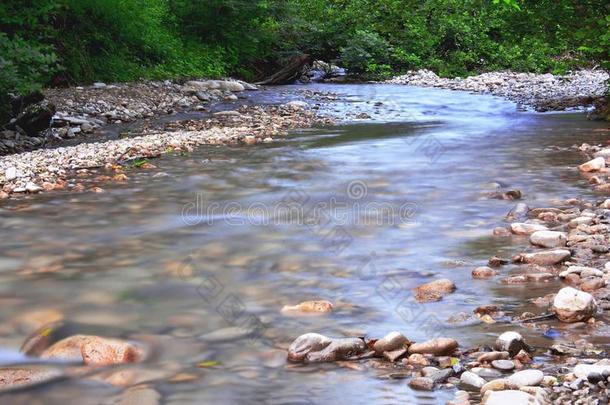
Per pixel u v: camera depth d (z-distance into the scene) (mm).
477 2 15500
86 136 11906
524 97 16719
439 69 24406
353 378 3340
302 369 3445
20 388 3311
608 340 3682
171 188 7617
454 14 26047
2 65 10391
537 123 12547
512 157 9156
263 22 22891
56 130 11867
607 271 4652
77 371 3475
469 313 4074
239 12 21172
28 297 4449
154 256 5270
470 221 6125
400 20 25859
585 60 15656
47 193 7488
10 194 7445
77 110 13422
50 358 3619
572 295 3992
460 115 14133
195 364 3516
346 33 24609
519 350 3539
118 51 17781
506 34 14414
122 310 4215
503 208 6535
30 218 6438
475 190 7273
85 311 4207
